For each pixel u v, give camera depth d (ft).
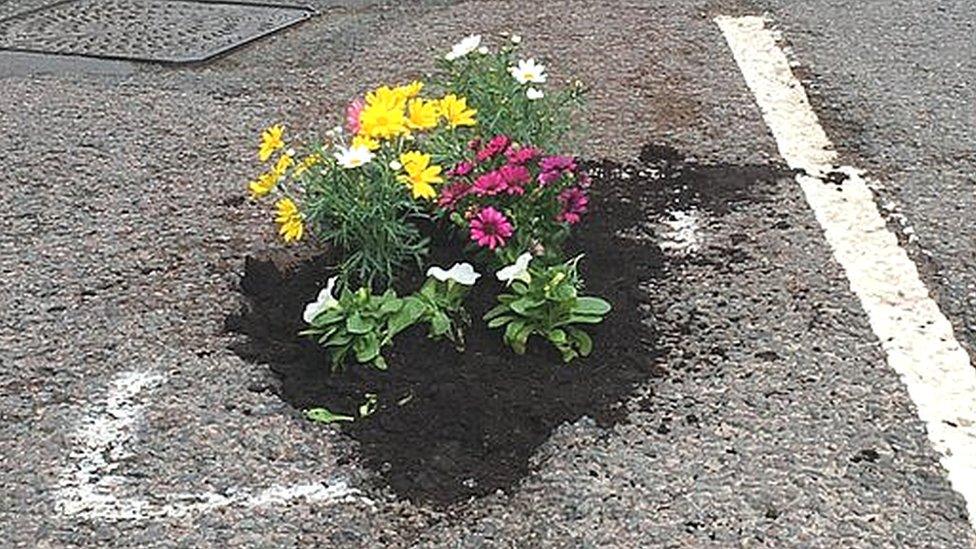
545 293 8.27
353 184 8.62
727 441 7.78
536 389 8.06
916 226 9.62
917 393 8.11
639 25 13.19
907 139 10.82
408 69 12.27
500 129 9.20
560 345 8.26
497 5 13.85
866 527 7.32
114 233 9.66
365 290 8.32
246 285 9.00
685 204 9.81
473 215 8.61
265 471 7.70
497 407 7.95
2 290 9.06
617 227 9.48
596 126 11.00
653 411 7.96
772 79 11.91
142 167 10.53
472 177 8.73
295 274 9.01
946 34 12.90
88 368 8.40
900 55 12.40
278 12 13.83
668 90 11.68
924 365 8.32
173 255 9.40
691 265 9.11
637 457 7.69
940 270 9.18
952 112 11.25
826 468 7.63
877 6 13.66
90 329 8.71
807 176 10.23
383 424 7.90
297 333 8.51
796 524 7.33
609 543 7.27
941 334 8.58
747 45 12.65
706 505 7.43
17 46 12.95
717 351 8.38
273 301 8.83
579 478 7.58
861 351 8.41
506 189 8.55
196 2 14.15
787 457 7.69
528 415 7.91
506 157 8.72
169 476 7.70
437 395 8.02
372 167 8.66
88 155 10.71
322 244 9.25
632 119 11.14
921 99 11.48
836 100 11.48
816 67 12.14
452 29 13.21
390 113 8.68
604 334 8.45
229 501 7.56
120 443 7.89
